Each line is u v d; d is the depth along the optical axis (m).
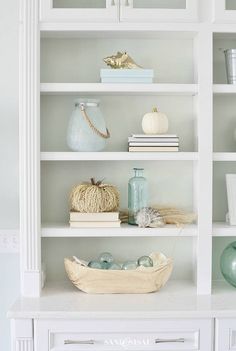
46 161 2.85
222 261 2.70
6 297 2.86
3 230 2.85
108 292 2.61
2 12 2.81
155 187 2.87
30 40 2.54
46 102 2.84
